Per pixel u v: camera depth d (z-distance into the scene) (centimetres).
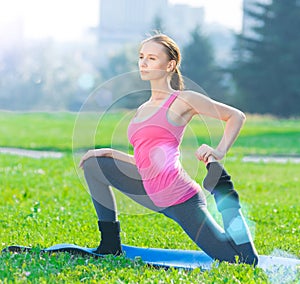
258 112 5378
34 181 1317
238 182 1377
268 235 796
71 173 1464
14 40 8931
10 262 570
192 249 700
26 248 642
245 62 5441
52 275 534
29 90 8488
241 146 2381
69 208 974
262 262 612
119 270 555
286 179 1477
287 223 881
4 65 8762
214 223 581
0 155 1902
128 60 7656
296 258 670
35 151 2131
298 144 2520
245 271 552
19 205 1009
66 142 2422
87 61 9525
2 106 8369
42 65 8688
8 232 764
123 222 860
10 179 1341
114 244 620
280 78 5300
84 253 622
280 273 561
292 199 1154
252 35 5556
